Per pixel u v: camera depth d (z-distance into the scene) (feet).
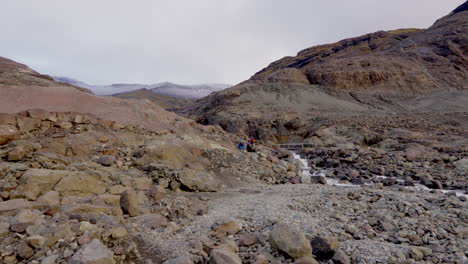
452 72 235.40
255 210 25.73
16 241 16.12
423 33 317.22
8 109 38.58
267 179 46.21
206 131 71.00
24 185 23.16
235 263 15.01
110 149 40.50
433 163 61.21
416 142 82.43
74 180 25.72
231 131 160.15
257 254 17.46
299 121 147.13
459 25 289.12
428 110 164.96
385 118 127.95
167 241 18.99
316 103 191.93
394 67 239.71
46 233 16.90
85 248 15.10
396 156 67.56
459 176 51.65
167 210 25.43
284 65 552.41
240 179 43.78
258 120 159.84
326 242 17.34
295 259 16.71
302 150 88.74
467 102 170.30
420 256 17.16
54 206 21.02
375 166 61.72
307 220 22.97
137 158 40.16
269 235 18.51
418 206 27.27
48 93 44.09
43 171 25.12
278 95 210.38
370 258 16.81
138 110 55.72
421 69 239.09
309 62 456.04
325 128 118.93
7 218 18.11
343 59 275.39
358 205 27.96
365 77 231.30
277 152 73.36
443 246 19.04
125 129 48.98
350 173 55.67
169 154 41.73
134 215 23.17
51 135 39.06
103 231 18.47
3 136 33.94
